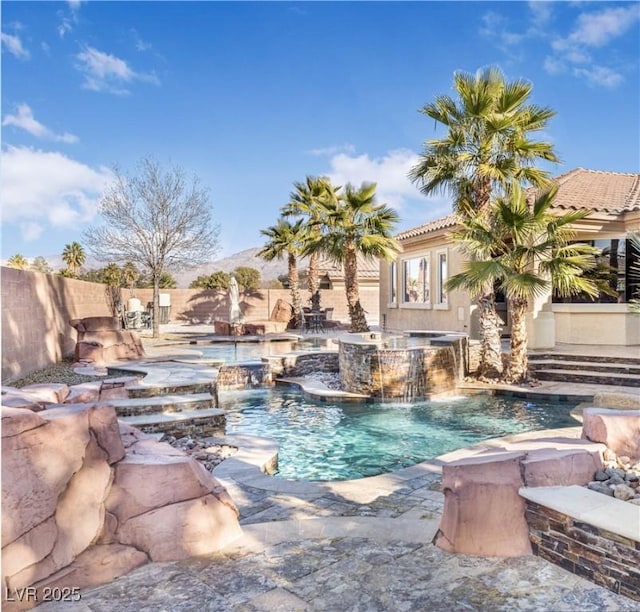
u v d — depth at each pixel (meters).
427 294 23.69
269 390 15.70
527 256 13.62
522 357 14.44
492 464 4.96
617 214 16.61
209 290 38.38
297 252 32.94
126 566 4.57
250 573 4.52
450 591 4.16
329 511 6.25
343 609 3.94
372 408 13.11
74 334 19.03
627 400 9.69
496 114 13.91
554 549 4.55
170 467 5.07
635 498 4.60
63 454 4.48
